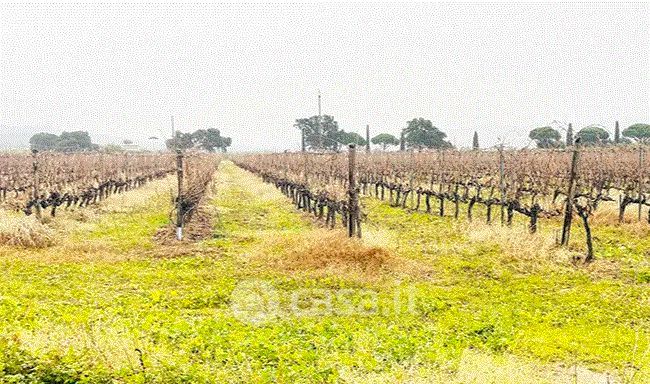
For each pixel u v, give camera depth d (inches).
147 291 486.0
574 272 574.6
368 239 689.0
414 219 967.0
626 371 330.0
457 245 714.2
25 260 592.7
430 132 2716.5
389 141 3491.6
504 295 497.4
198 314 425.7
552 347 365.7
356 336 364.5
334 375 297.6
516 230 732.7
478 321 413.1
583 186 1184.8
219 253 667.4
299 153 1913.1
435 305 457.4
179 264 603.8
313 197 1019.3
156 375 290.5
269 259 622.2
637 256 636.7
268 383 292.0
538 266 598.5
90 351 308.7
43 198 855.1
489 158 1518.2
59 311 398.6
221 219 1015.0
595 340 378.9
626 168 1138.7
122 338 322.7
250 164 2623.0
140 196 1326.3
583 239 724.7
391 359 326.6
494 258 641.6
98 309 414.9
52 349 308.2
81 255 631.2
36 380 285.7
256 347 333.1
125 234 796.6
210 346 335.3
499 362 328.8
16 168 1343.5
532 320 422.6
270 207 1236.5
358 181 1390.3
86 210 986.1
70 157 1643.7
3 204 1000.9
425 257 650.2
